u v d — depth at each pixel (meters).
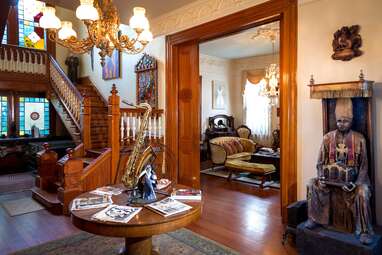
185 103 4.82
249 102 8.29
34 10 7.79
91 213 1.88
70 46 3.02
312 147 3.13
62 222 3.53
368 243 2.20
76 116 5.83
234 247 2.80
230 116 8.48
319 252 2.42
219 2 3.97
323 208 2.55
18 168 7.04
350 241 2.27
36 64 7.25
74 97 5.92
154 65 5.23
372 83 2.57
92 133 5.69
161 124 5.01
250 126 8.29
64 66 8.38
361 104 2.61
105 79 7.12
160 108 5.16
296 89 3.25
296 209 2.79
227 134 7.91
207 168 7.01
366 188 2.32
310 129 3.15
